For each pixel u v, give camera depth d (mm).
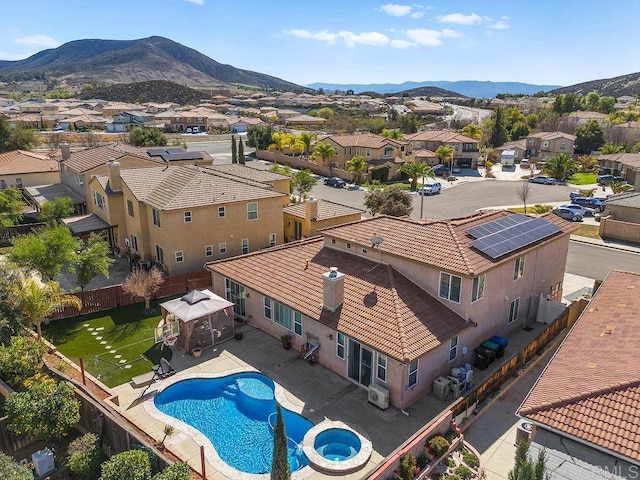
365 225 27000
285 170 66250
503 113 123500
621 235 45562
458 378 20672
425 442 16328
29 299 22094
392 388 19297
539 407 13680
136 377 21172
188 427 18234
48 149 88125
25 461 15523
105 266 29172
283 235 39062
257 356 23344
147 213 35156
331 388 20688
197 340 24656
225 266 27984
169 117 138125
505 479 16062
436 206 59406
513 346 24703
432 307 21516
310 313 22062
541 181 75375
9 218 42875
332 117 161750
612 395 13414
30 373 19188
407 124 136875
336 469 15883
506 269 23688
